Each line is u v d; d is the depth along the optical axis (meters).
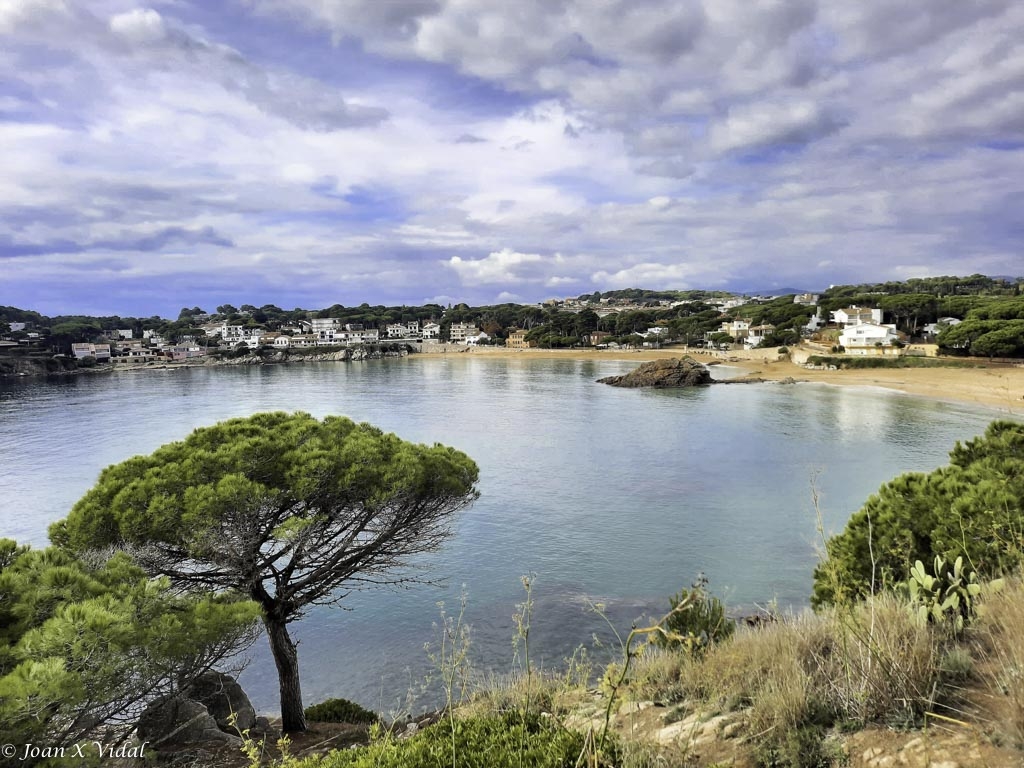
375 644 17.16
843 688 3.94
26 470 39.38
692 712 4.94
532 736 4.05
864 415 59.34
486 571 21.95
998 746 2.83
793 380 94.12
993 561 6.54
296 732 10.87
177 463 10.44
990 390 69.38
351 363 166.75
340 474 10.88
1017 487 7.87
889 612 4.47
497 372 126.56
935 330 118.56
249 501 9.73
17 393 90.31
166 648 6.67
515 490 32.84
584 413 63.84
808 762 3.44
